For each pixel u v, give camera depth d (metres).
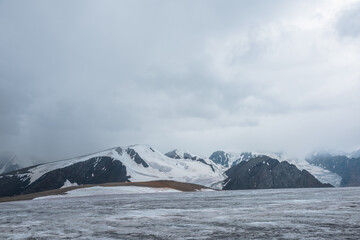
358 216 32.31
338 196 80.81
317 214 34.94
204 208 49.94
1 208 67.62
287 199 71.19
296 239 20.55
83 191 157.88
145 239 22.33
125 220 35.03
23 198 139.50
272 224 28.00
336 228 24.75
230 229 25.92
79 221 35.25
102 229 28.20
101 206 61.94
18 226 32.06
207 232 24.75
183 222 31.72
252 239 21.00
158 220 34.22
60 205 70.75
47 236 25.08
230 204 58.62
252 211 41.81
